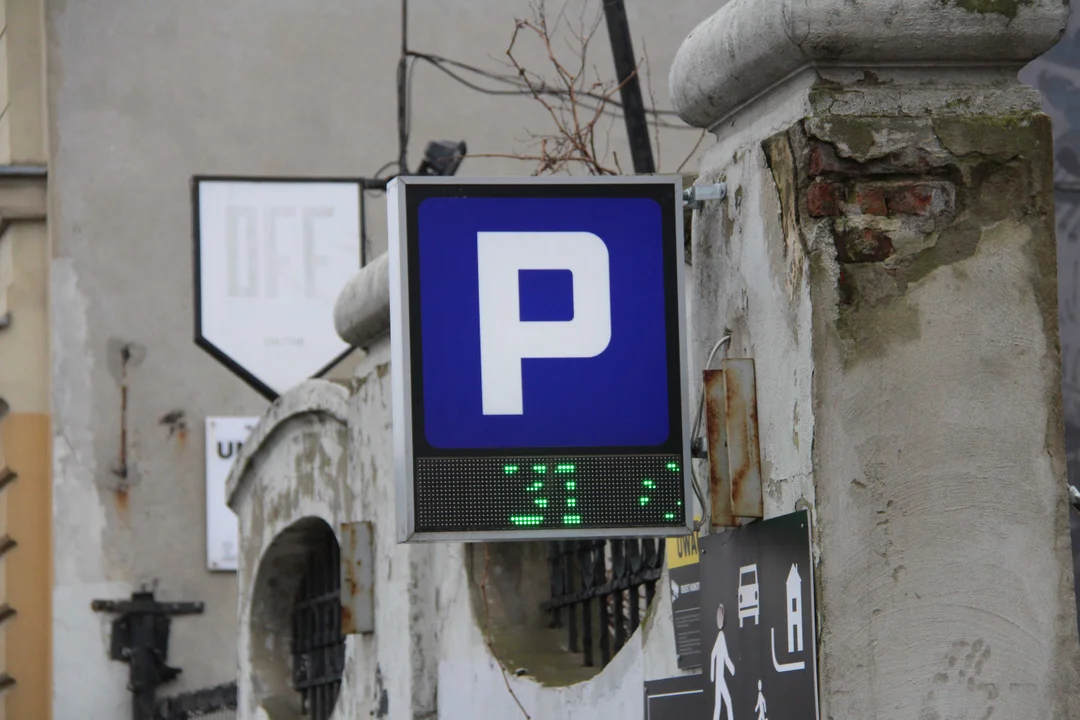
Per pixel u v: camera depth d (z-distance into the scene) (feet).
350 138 65.05
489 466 18.65
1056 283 16.93
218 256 63.31
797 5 16.67
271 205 63.98
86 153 63.26
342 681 35.50
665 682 21.04
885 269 16.70
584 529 18.65
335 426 35.24
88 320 62.23
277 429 38.60
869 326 16.58
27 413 62.49
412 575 30.48
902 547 16.37
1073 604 16.53
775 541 17.28
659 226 18.97
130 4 64.28
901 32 16.78
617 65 58.75
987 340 16.75
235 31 64.95
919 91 17.11
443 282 18.76
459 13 66.54
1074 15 33.12
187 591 61.26
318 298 63.67
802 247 16.84
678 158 66.08
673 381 18.88
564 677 25.46
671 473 18.81
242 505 41.96
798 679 16.67
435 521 18.54
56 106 63.26
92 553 60.85
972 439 16.60
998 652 16.34
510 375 18.75
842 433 16.44
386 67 65.77
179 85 64.23
